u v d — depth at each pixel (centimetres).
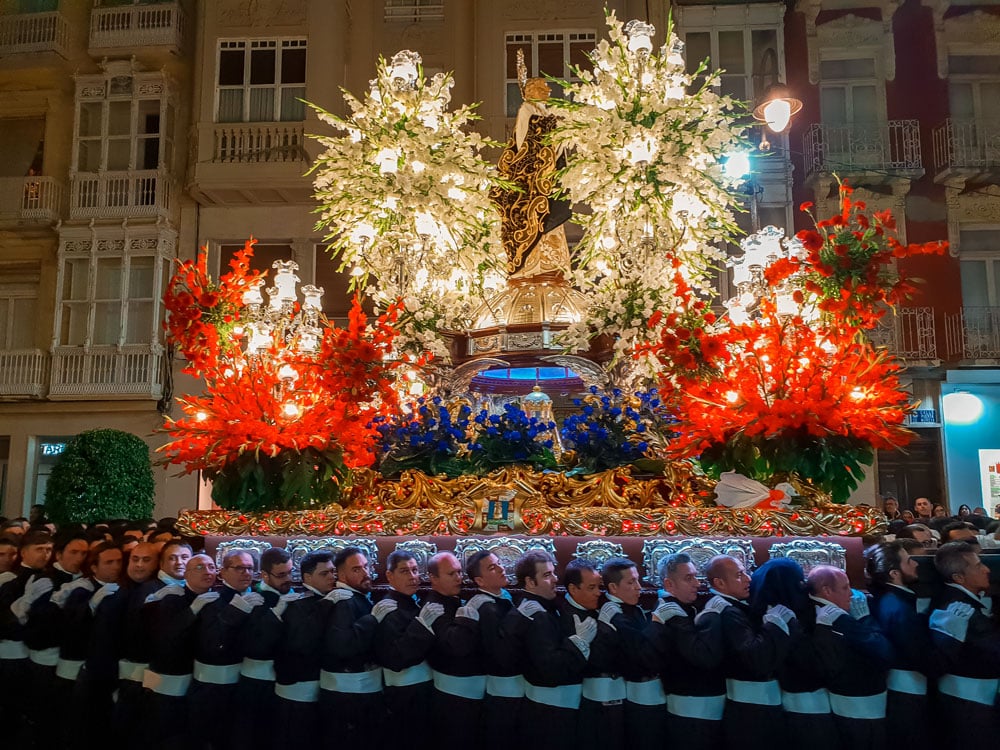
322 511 585
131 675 507
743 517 536
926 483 1667
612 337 684
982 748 418
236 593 509
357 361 591
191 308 623
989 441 1659
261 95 1759
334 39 1748
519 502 568
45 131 1825
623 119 697
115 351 1694
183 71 1817
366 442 611
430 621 460
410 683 465
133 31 1783
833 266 551
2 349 1780
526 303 721
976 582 440
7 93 1836
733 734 433
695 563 522
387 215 749
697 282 727
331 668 462
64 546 594
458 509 570
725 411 554
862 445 550
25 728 541
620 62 724
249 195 1722
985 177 1689
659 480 589
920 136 1738
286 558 507
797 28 1770
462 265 799
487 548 543
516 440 611
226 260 1753
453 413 670
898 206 1717
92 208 1745
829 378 544
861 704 426
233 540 578
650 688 447
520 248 750
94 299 1717
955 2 1753
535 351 674
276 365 619
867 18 1761
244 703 475
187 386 1692
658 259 689
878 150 1717
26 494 1703
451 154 769
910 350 1664
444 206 745
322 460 590
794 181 1748
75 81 1808
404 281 701
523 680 452
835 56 1761
